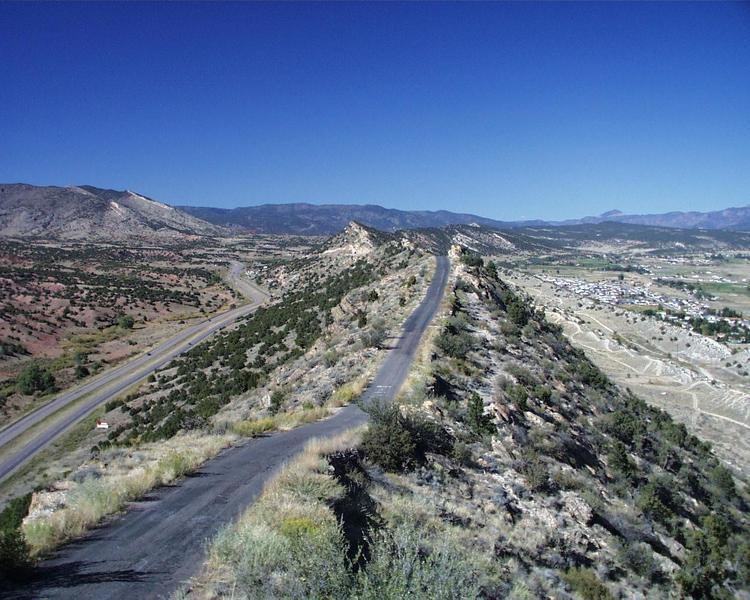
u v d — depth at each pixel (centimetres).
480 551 1191
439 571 682
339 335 4422
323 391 2659
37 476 3784
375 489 1313
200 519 1016
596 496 1844
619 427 2977
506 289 6769
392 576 655
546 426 2341
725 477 3356
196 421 2017
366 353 3189
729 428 7012
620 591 1358
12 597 732
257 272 18300
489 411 2203
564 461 2069
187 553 870
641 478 2436
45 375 6372
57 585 768
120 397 5950
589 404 3375
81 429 4972
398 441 1509
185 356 7469
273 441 1673
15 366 7138
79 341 8681
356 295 6506
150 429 4347
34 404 5841
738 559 1948
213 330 9431
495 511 1459
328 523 927
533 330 4581
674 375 9444
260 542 818
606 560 1486
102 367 7419
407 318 4119
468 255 7381
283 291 12612
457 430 1953
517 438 2050
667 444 3528
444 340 3195
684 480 2991
